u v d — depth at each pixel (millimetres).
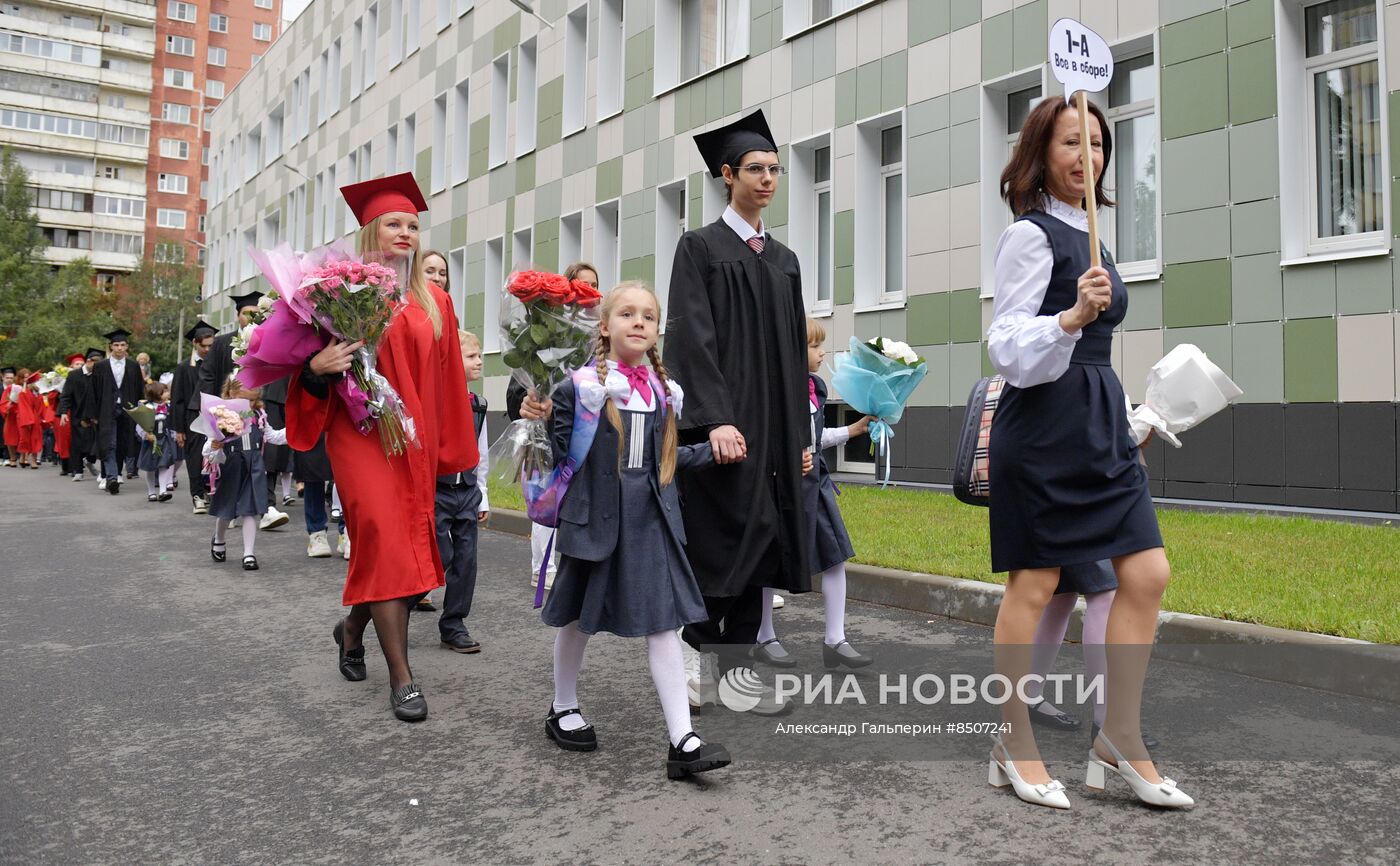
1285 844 2869
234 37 90438
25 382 25422
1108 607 3727
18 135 78625
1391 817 3055
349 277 4324
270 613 6633
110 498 15727
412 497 4555
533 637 5914
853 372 5375
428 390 4750
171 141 86812
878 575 6625
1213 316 10391
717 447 3928
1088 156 2922
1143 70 11438
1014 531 3217
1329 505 9492
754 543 4078
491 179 24484
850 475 14930
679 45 18688
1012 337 3029
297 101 38031
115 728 4191
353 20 32906
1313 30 10031
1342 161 9891
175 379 13070
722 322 4219
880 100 14195
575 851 2930
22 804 3355
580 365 3914
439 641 5832
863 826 3057
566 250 21688
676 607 3625
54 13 82375
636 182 19250
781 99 15930
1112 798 3246
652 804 3289
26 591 7445
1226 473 10180
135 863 2900
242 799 3391
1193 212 10562
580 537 3648
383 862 2885
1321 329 9594
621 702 4516
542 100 22453
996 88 12805
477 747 3924
